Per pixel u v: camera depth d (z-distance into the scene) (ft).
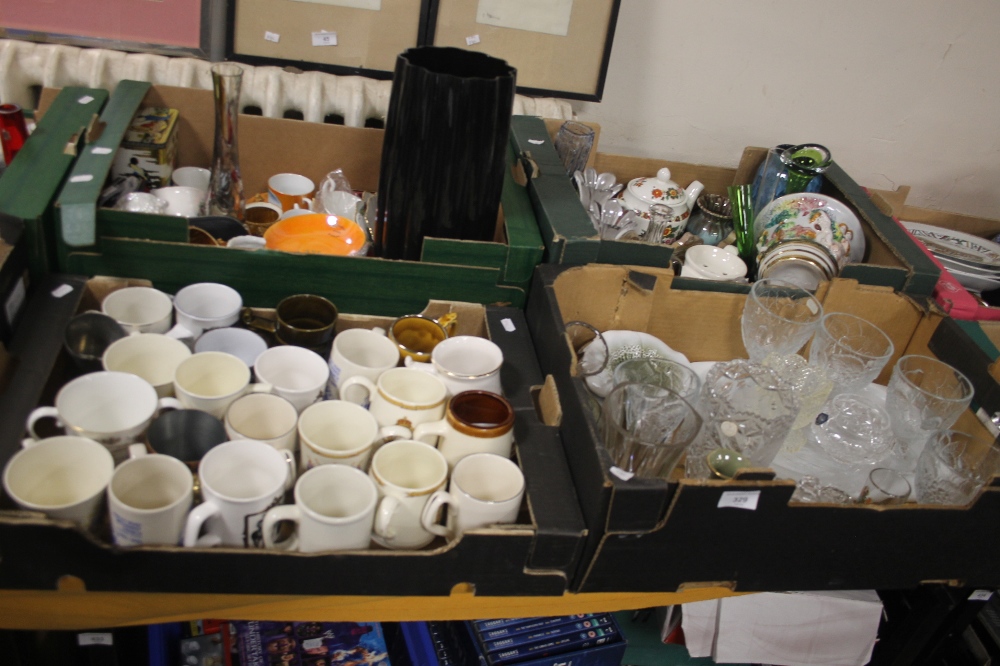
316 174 4.14
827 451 3.18
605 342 3.19
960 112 6.11
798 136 6.10
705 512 2.55
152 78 4.79
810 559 2.82
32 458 2.23
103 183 3.09
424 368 2.81
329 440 2.64
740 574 2.81
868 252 4.11
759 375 3.11
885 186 6.44
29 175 3.06
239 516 2.24
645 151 6.04
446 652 3.72
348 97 4.99
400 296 3.30
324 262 3.15
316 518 2.24
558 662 3.48
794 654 3.63
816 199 4.02
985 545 2.90
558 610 2.79
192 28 4.86
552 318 3.05
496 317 3.36
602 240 3.43
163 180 3.62
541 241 3.36
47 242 2.96
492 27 5.16
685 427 2.72
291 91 4.93
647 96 5.76
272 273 3.15
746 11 5.48
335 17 4.97
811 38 5.65
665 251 3.52
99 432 2.32
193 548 2.22
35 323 2.80
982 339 3.60
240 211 3.62
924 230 4.95
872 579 2.96
